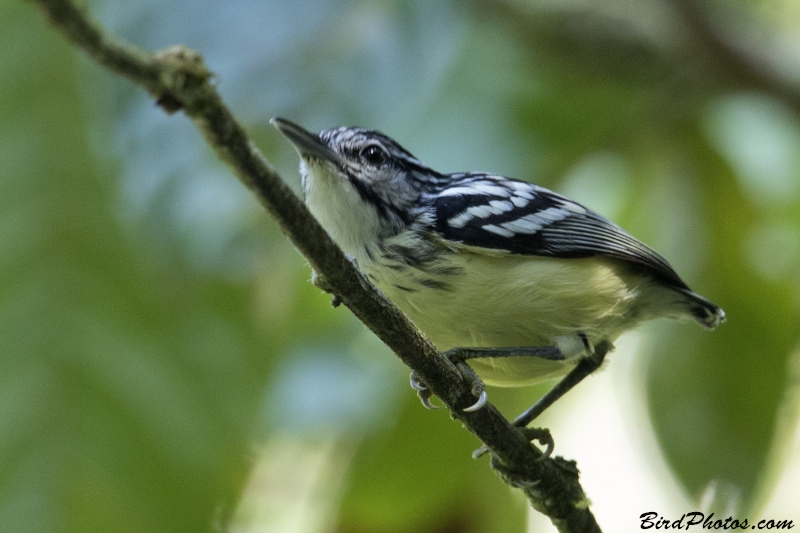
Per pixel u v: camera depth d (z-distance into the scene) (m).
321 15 8.91
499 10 10.88
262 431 9.73
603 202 13.13
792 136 12.12
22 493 6.93
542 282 9.15
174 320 7.87
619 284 9.69
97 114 7.69
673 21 11.68
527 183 10.02
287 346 9.55
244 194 8.21
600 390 14.12
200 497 7.53
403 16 8.98
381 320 6.45
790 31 13.91
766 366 11.48
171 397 7.64
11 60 7.35
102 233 7.55
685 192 12.12
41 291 7.31
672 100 11.92
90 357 7.32
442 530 11.41
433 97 9.97
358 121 8.96
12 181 7.33
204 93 4.66
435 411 10.64
